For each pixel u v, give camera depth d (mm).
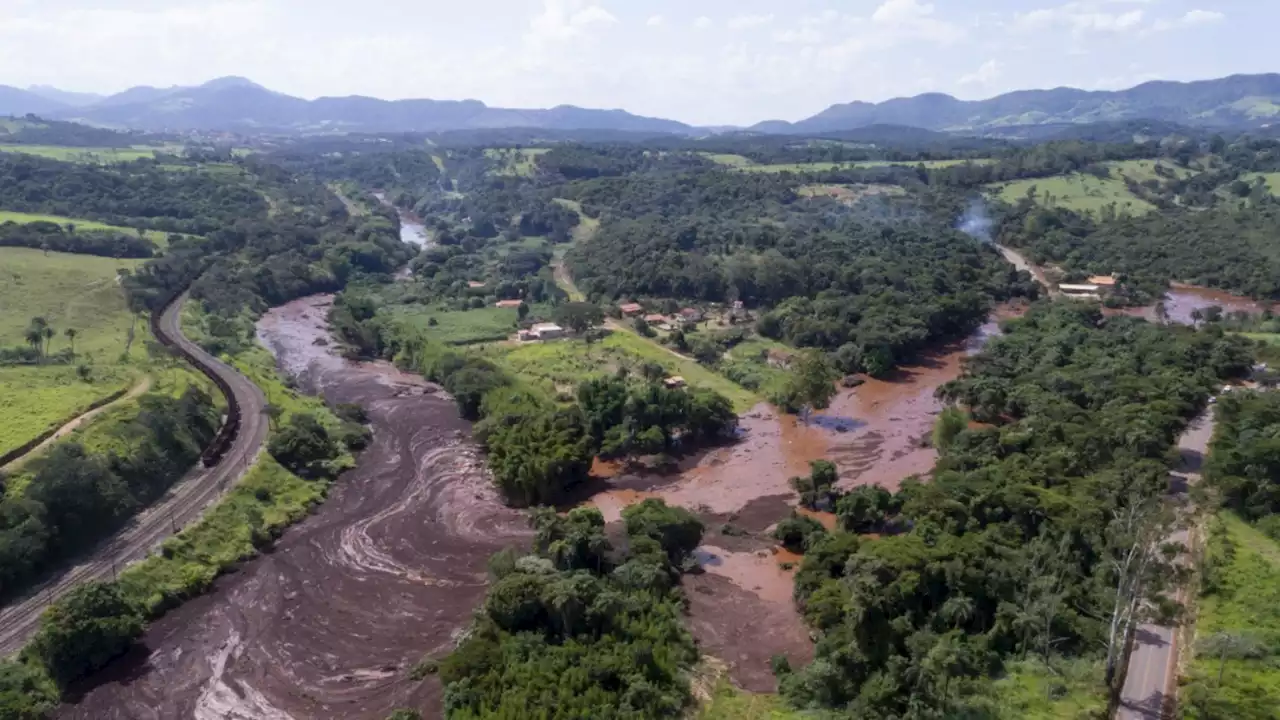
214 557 101312
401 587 97750
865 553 89312
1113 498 98438
